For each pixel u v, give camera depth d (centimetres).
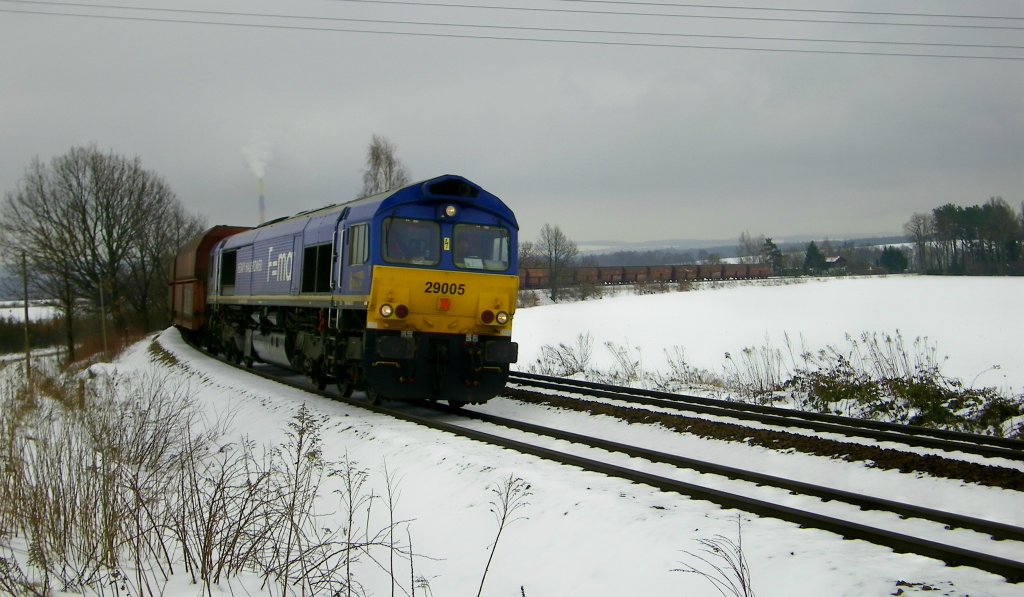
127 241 5931
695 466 886
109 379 1681
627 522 622
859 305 3728
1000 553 590
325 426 1183
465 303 1327
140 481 915
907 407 1348
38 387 1784
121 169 5884
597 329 3316
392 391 1295
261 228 2177
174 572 656
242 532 678
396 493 825
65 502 723
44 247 5538
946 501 806
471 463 837
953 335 2666
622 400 1541
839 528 586
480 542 664
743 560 533
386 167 4825
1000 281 4788
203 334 2944
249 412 1466
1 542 720
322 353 1542
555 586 570
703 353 2586
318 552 682
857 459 934
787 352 2477
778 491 788
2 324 6981
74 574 642
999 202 10006
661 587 523
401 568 654
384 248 1281
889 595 452
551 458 866
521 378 1969
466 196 1338
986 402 1300
